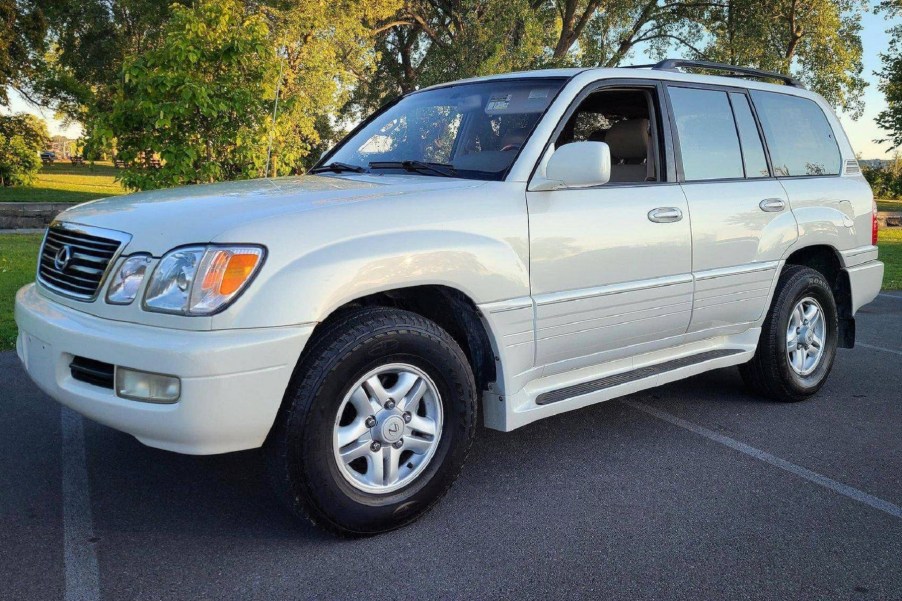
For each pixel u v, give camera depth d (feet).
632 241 11.95
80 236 9.84
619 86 12.62
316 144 76.33
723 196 13.57
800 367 15.74
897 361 19.58
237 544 9.33
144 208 9.73
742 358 14.57
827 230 15.58
